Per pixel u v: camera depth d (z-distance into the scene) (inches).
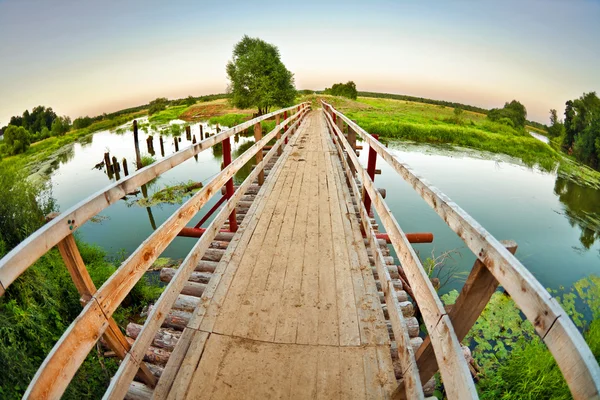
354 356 66.2
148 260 56.8
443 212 44.8
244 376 61.6
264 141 172.4
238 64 1071.6
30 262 31.7
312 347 68.3
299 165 232.4
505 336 170.6
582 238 342.0
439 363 38.9
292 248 109.2
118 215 375.9
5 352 109.7
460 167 683.4
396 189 470.0
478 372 149.9
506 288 28.4
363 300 83.0
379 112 1711.4
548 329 23.5
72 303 164.6
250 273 94.5
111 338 46.8
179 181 517.3
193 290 92.7
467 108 3166.8
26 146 1114.7
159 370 66.8
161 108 2455.7
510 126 1641.2
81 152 905.5
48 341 134.1
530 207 444.1
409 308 88.4
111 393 45.3
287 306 80.7
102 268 220.1
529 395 129.8
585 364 20.1
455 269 249.6
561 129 1599.4
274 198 160.1
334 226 127.2
